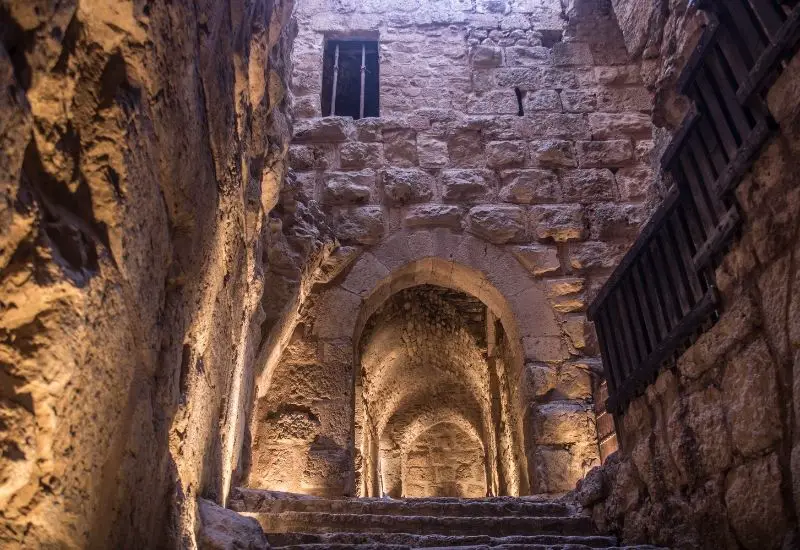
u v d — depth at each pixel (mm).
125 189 1598
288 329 5750
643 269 3057
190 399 2471
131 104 1636
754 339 2168
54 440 1306
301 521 3549
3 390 1206
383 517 3570
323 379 5789
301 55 7449
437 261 6387
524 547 2930
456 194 6660
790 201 1988
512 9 7840
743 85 2158
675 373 2701
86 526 1473
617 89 7305
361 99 7309
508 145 6902
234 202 3160
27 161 1317
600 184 6723
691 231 2590
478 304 9859
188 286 2307
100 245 1466
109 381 1533
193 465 2631
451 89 7277
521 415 6301
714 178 2426
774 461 2041
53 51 1328
